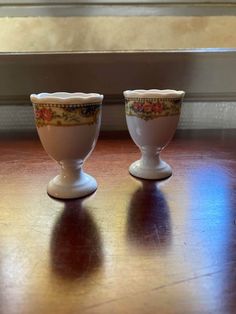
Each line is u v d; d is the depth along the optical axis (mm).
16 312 83
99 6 318
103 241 116
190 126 340
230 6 323
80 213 140
